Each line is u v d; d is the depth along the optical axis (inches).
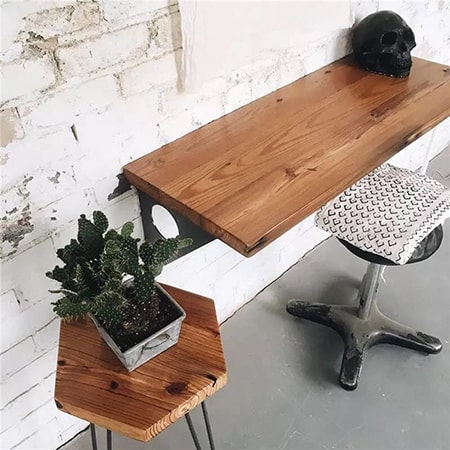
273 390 64.7
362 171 47.1
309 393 64.2
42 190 43.6
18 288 46.4
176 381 39.6
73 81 41.3
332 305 71.9
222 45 49.3
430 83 60.8
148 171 48.0
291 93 59.7
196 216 43.3
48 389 55.4
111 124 45.7
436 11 81.7
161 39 45.6
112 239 37.7
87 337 43.1
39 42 37.9
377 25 60.8
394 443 59.3
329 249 85.4
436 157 107.3
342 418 61.6
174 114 50.5
